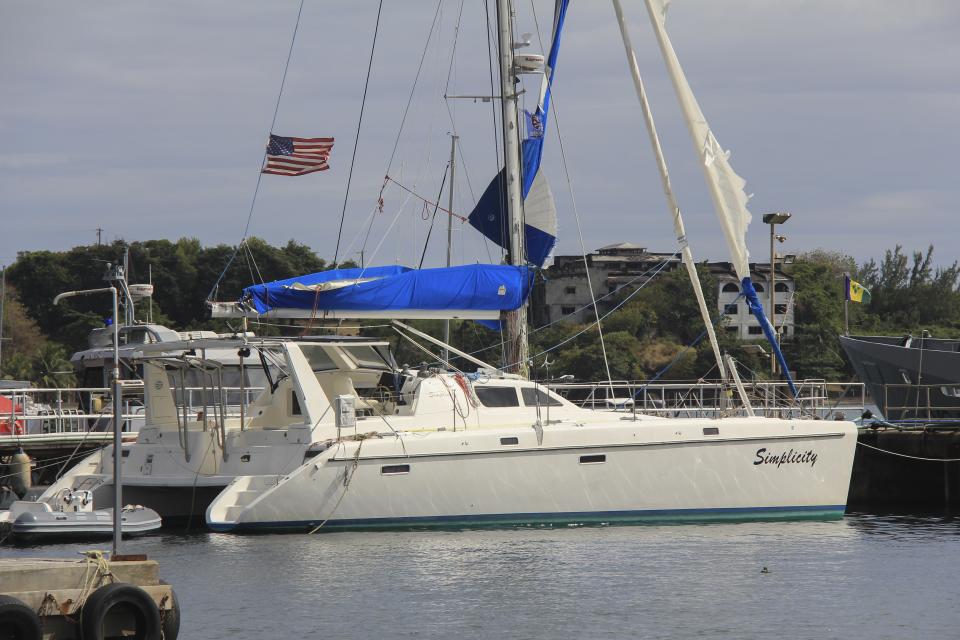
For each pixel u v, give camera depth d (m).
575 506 76.88
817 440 81.81
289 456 75.50
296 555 67.62
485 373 82.69
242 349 76.31
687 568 65.62
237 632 52.22
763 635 52.28
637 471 78.06
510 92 83.25
